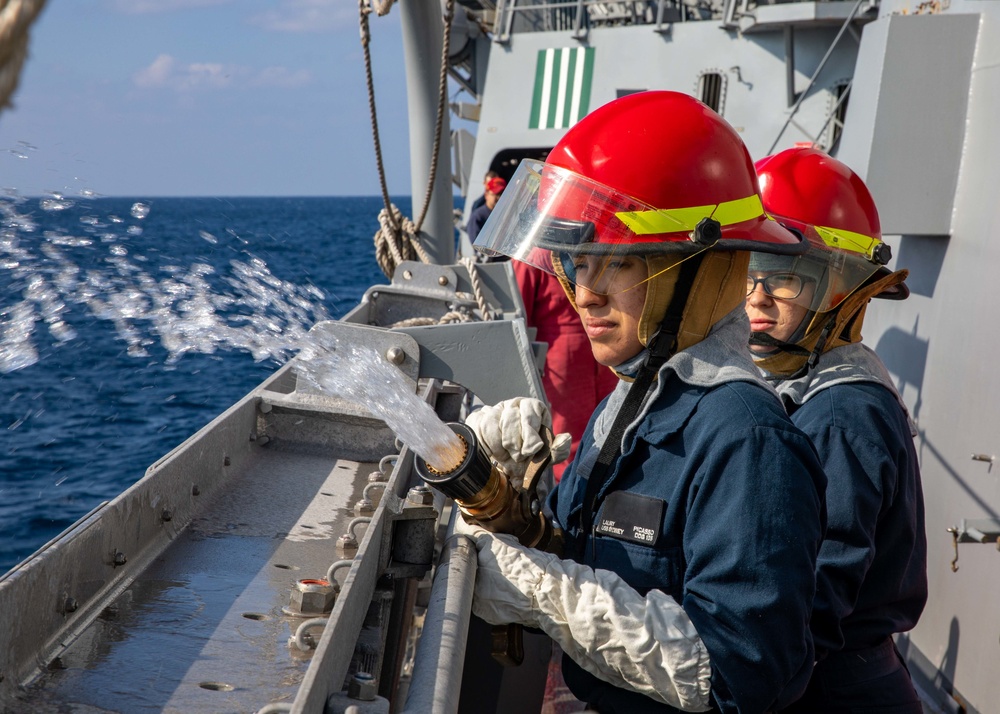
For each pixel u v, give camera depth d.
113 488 6.03
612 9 7.26
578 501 1.54
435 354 2.25
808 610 1.28
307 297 2.00
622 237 1.38
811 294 2.05
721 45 6.38
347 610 1.09
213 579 1.39
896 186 3.14
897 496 1.82
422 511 1.42
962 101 3.11
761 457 1.29
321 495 1.85
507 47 7.00
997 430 2.61
